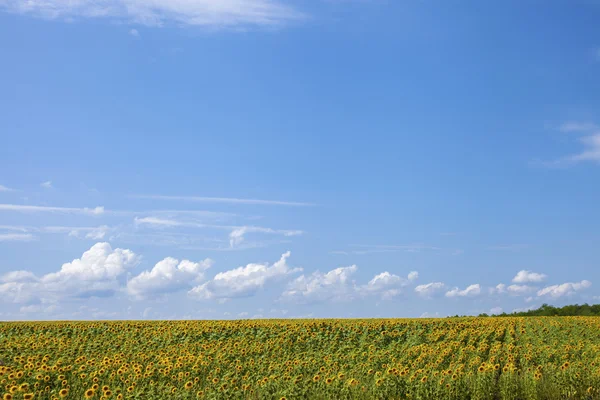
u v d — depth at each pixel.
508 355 24.61
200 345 29.25
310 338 33.53
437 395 17.30
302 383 18.09
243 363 23.39
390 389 17.30
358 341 33.78
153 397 16.86
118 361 22.16
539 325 40.34
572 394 18.11
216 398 17.06
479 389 18.16
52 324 43.91
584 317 50.84
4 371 18.94
